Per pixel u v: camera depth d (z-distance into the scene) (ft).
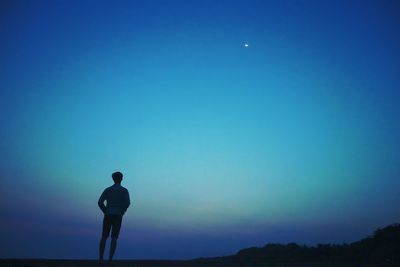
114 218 37.86
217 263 45.96
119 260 46.55
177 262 45.91
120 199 38.37
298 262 49.37
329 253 61.26
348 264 44.57
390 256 53.78
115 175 39.09
